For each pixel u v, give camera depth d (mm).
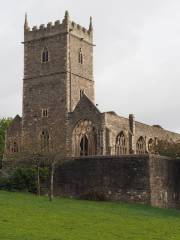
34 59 93562
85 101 86812
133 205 60188
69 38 90875
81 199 64625
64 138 88125
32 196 63250
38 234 35219
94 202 61188
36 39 93562
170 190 65062
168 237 38125
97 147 83812
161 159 64125
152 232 40000
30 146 82438
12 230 35875
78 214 46906
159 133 100688
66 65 89875
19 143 93125
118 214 50031
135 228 41312
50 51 91938
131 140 89688
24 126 93000
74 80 90938
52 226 39250
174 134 107500
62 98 89438
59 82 90188
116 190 63188
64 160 67938
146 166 61688
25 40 94688
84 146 86688
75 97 90625
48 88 91250
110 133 84500
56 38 91625
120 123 88250
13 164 78312
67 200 61406
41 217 43188
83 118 86438
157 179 62688
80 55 93250
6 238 32844
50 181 64312
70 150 87000
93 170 65312
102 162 64812
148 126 96500
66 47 90375
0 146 118750
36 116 91875
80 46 93312
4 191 67812
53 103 90312
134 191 62062
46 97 91250
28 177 69750
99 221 43688
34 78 93062
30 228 37406
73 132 87312
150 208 59188
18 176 70188
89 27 96375
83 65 93688
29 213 44906
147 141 95438
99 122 84250
